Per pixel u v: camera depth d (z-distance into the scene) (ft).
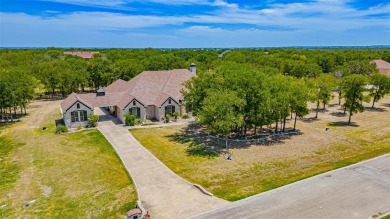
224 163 114.62
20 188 96.94
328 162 114.83
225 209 81.05
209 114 123.03
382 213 78.54
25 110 200.34
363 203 83.46
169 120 172.45
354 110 169.78
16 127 168.14
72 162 116.16
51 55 439.63
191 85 164.96
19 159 121.49
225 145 135.13
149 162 114.83
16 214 81.56
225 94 125.29
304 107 150.51
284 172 106.11
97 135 148.25
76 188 95.55
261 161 116.47
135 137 145.38
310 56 442.50
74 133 153.07
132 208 82.58
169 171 106.63
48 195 91.91
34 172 108.68
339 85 204.85
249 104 134.51
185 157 120.88
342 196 87.35
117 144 135.23
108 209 82.64
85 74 263.90
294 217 76.95
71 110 161.38
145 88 186.09
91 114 165.37
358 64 315.99
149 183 97.40
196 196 88.63
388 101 240.73
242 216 77.46
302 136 148.77
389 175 101.35
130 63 297.53
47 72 251.19
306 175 102.73
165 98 175.73
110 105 174.91
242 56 414.41
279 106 138.62
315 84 182.60
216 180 100.22
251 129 160.25
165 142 138.82
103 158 119.34
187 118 181.06
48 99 252.01
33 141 143.13
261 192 90.63
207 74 146.00
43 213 81.71
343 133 153.28
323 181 97.25
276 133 152.76
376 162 113.09
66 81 252.01
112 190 93.25
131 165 112.06
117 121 174.19
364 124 170.71
